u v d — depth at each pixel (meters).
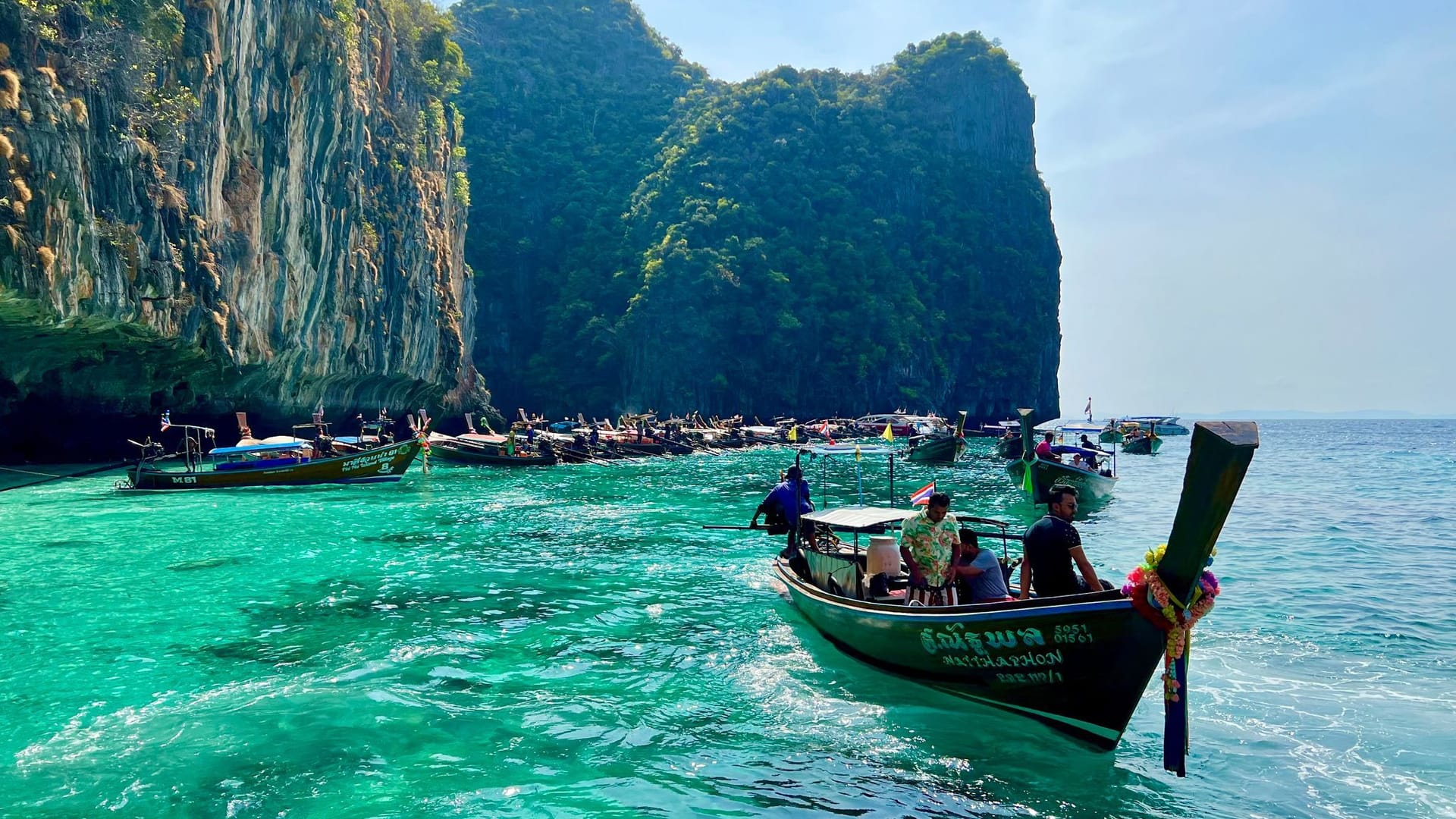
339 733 8.68
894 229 135.38
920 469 48.06
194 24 37.72
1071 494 8.52
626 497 31.58
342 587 15.52
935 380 125.31
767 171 132.38
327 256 51.16
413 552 19.23
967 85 149.12
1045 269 140.38
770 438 71.00
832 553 13.07
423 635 12.30
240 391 46.38
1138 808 7.04
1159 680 10.27
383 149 61.31
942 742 8.45
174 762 7.98
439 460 48.72
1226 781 7.52
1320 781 7.47
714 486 36.03
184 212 37.28
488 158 132.88
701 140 136.25
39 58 29.58
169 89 36.44
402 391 67.19
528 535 21.95
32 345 33.78
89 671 10.65
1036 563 8.44
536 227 134.88
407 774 7.71
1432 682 9.90
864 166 137.75
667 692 9.92
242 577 16.38
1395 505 28.98
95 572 16.86
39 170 28.56
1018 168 148.88
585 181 138.50
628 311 116.25
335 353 53.62
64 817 6.90
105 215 32.69
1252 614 13.05
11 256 27.17
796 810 7.04
